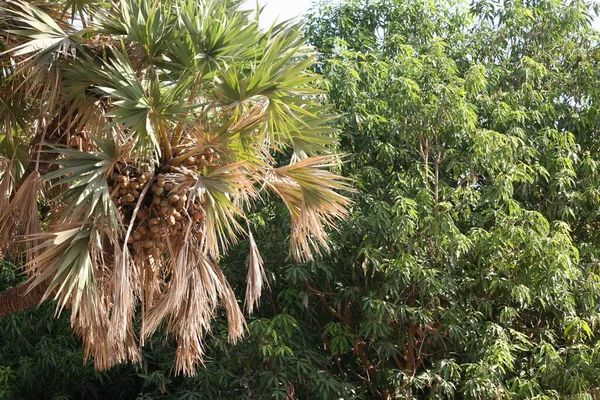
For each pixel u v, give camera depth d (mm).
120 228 4809
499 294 8586
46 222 5527
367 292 8438
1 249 5297
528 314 8680
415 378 8117
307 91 5004
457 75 9367
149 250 4836
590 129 9234
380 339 8570
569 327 8047
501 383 7824
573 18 9406
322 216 5613
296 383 8531
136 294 5133
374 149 8664
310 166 5344
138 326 8602
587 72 9172
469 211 8523
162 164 4930
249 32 5062
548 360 7883
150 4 5066
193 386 8438
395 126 8469
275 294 8914
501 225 8016
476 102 8898
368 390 9094
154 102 4691
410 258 7957
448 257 8336
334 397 8250
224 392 8336
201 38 4926
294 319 8180
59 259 4484
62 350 9297
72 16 5168
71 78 4820
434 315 8438
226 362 8234
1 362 9531
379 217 8031
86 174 4543
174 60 5031
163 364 8578
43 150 5031
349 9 9625
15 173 5551
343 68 8516
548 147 8789
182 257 4848
